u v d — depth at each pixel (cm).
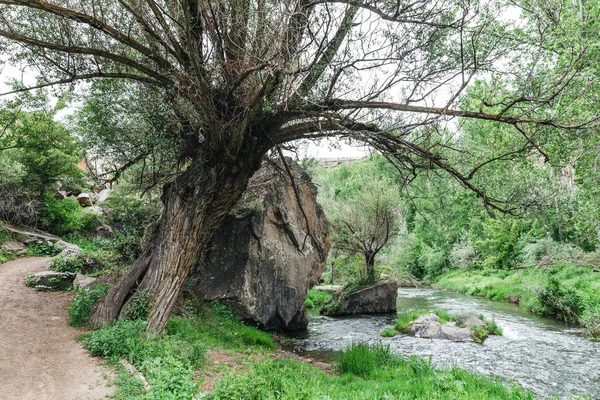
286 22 694
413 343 1350
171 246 916
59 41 893
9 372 621
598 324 1452
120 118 1094
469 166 1017
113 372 618
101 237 2373
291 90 747
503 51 838
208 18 743
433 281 3925
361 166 5000
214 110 810
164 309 872
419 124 823
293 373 751
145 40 984
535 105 830
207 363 777
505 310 2066
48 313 1052
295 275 1594
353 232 2409
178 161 1123
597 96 969
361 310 2158
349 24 791
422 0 774
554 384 910
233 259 1420
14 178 2072
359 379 814
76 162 2370
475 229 3778
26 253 1928
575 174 1394
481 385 779
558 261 2353
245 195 1549
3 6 840
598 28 1004
